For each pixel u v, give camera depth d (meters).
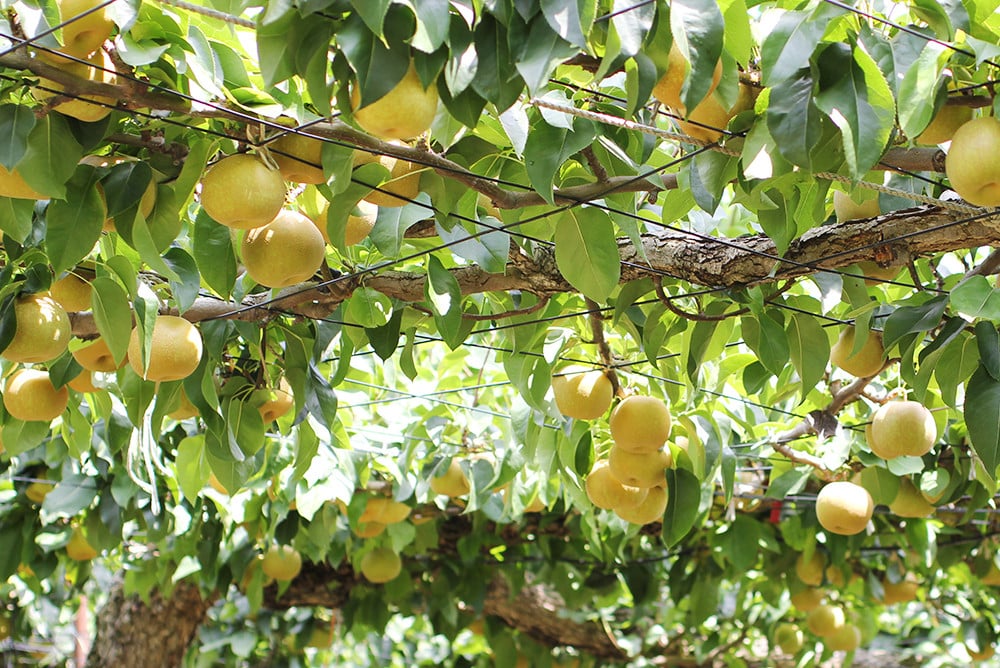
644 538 4.38
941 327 2.20
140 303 1.89
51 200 1.76
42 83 1.61
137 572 4.45
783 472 3.48
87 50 1.55
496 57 1.49
